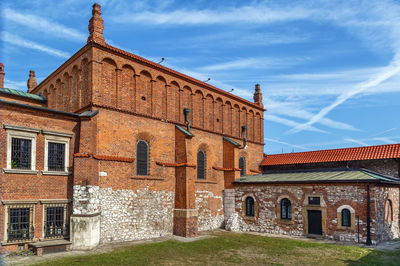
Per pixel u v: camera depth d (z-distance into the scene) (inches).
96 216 838.5
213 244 916.6
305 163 1380.4
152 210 1003.9
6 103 762.8
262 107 1615.4
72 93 997.8
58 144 858.1
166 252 794.8
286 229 1096.2
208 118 1291.8
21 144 790.5
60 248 776.3
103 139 905.5
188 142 1092.5
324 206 1008.9
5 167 751.7
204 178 1247.5
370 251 812.0
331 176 1067.3
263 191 1176.2
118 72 965.8
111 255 740.0
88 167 832.9
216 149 1306.6
